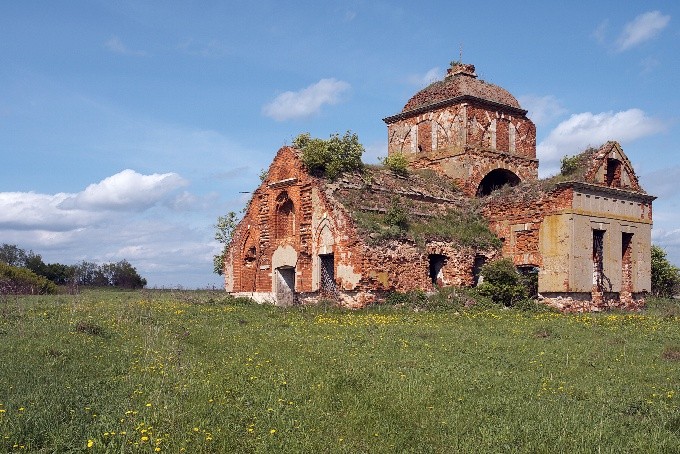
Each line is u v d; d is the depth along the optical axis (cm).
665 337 2020
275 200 3488
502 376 1373
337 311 2777
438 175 3856
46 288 4791
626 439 952
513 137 4062
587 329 2220
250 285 3738
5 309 2425
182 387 1204
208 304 3084
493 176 4028
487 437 956
